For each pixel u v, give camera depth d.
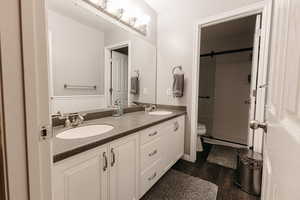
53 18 1.30
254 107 1.78
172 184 1.73
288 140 0.38
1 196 0.41
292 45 0.40
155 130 1.56
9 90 0.40
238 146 2.92
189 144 2.30
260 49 1.69
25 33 0.43
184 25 2.23
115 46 1.90
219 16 1.92
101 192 0.98
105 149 0.99
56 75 1.36
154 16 2.45
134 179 1.29
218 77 3.29
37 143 0.47
